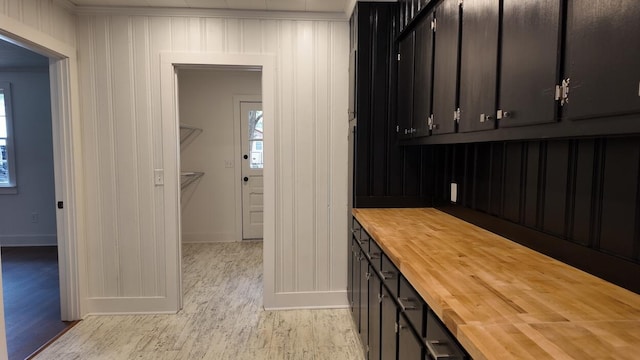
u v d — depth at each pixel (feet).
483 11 5.00
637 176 3.69
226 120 18.42
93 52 9.92
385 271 5.93
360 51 9.08
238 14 10.08
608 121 2.97
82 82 9.96
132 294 10.43
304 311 10.62
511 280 4.11
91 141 10.11
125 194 10.25
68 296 9.92
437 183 9.05
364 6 9.04
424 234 6.39
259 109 18.57
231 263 15.07
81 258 10.05
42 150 17.54
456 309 3.34
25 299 11.44
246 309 10.73
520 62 4.18
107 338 9.03
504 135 4.56
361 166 9.20
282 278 10.75
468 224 7.26
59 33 9.16
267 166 10.47
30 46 8.50
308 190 10.64
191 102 18.17
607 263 4.06
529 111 4.00
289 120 10.46
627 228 3.82
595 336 2.84
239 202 18.67
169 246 10.36
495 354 2.58
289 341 8.92
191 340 8.96
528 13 4.01
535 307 3.39
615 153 3.95
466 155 7.54
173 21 9.97
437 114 6.59
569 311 3.30
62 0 9.20
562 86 3.50
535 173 5.37
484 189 6.86
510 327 3.00
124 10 9.82
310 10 10.11
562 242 4.77
